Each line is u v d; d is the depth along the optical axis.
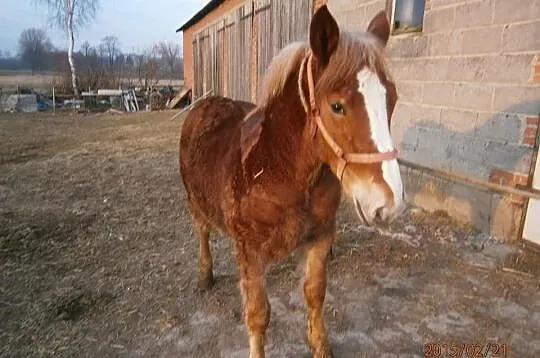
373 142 1.40
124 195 4.96
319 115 1.56
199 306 2.73
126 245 3.61
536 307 2.65
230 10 11.52
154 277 3.08
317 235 1.95
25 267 3.20
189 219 4.20
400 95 4.70
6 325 2.52
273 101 1.80
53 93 17.59
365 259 3.31
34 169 6.27
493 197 3.61
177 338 2.41
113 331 2.48
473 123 3.78
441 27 4.02
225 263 3.29
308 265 2.05
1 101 16.77
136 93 19.66
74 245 3.60
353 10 5.32
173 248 3.56
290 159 1.74
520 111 3.33
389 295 2.81
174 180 5.56
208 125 2.57
